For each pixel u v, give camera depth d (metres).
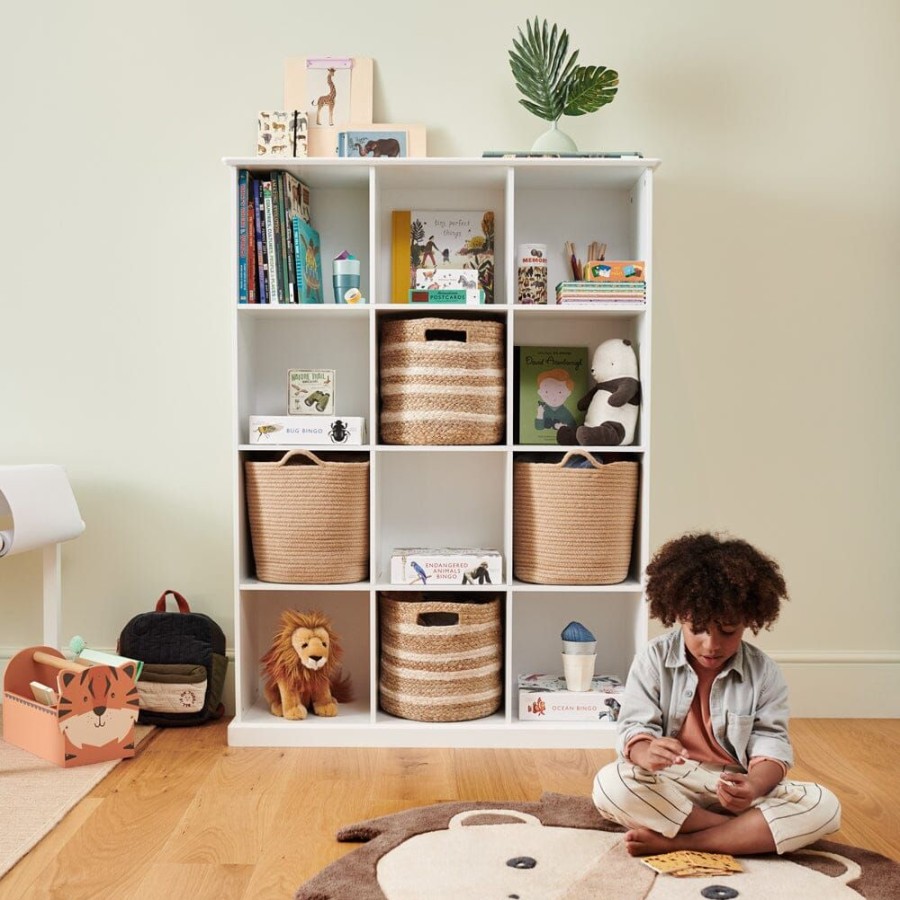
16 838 2.01
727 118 2.97
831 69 2.96
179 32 2.97
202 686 2.81
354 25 2.96
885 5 2.96
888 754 2.63
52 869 1.88
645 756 1.91
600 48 2.96
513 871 1.83
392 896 1.73
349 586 2.72
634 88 2.96
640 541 2.76
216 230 2.98
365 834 2.02
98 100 2.98
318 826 2.10
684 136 2.97
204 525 3.01
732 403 2.98
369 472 2.77
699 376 2.98
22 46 2.98
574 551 2.71
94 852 1.96
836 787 2.37
